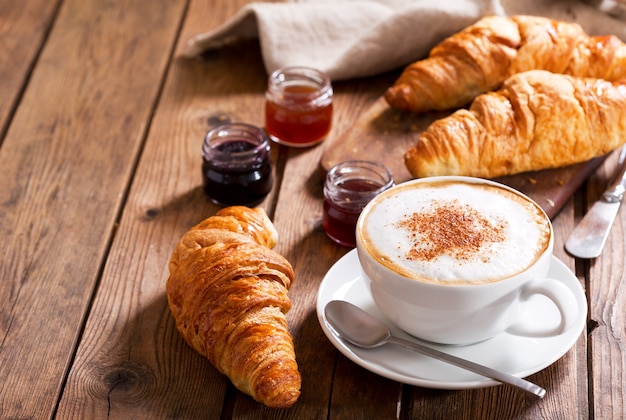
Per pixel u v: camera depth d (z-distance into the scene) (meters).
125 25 1.23
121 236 0.96
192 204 1.00
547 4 1.18
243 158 0.98
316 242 0.96
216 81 1.15
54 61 1.17
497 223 0.82
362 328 0.84
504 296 0.79
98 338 0.88
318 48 1.15
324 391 0.84
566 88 1.00
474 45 1.06
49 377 0.85
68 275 0.93
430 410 0.82
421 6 1.12
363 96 1.13
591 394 0.84
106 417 0.82
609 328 0.88
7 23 1.23
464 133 0.98
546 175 1.00
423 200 0.84
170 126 1.09
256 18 1.16
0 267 0.94
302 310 0.89
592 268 0.92
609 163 1.03
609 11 1.17
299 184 1.02
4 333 0.88
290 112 1.05
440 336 0.82
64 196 1.01
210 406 0.83
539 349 0.82
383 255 0.81
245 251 0.85
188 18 1.24
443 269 0.80
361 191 0.96
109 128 1.09
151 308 0.90
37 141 1.07
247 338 0.82
